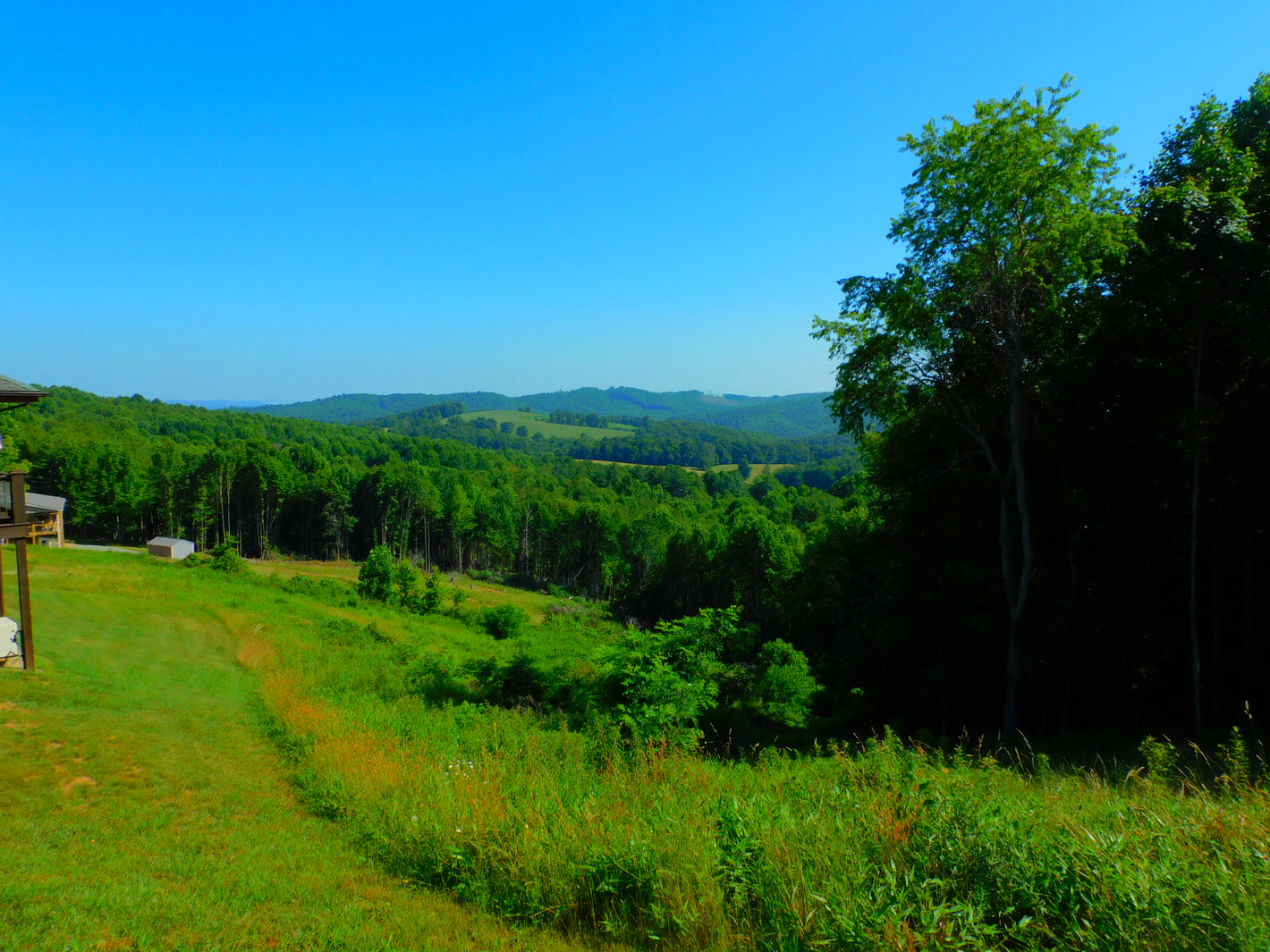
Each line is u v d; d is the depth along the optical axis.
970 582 17.67
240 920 5.32
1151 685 16.70
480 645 31.67
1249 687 14.05
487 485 116.25
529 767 9.39
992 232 14.62
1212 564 14.24
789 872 4.75
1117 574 16.05
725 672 22.52
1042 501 16.44
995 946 4.01
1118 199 14.27
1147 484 15.36
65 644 17.16
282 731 12.48
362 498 93.88
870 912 4.22
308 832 7.82
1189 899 4.00
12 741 9.82
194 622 23.20
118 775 9.24
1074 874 4.34
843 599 23.08
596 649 15.27
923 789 6.13
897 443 19.42
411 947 4.90
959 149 15.14
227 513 87.56
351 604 39.81
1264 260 12.09
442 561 98.19
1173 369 14.03
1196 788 6.90
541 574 93.38
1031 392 16.72
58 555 38.94
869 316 16.88
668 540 77.00
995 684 18.03
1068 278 14.82
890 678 20.67
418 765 9.57
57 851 6.66
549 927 5.19
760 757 11.38
